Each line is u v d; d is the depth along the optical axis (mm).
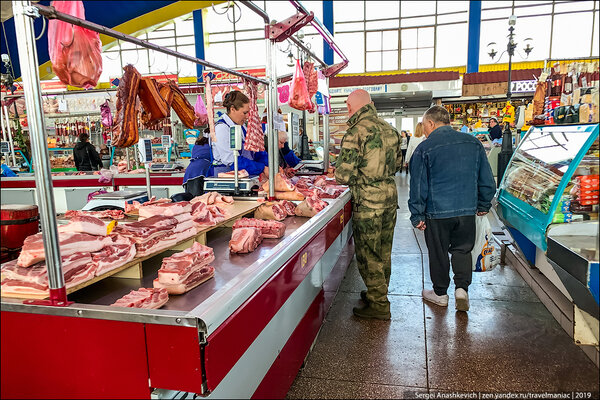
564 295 3031
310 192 3295
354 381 2252
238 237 2037
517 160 3832
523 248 3744
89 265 1478
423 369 2350
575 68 3285
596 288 2115
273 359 1800
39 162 1208
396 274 4035
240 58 18250
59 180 6457
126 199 3662
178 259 1583
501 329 2811
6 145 6258
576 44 15297
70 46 1609
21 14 1152
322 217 2637
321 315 2738
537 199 2945
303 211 2807
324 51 17281
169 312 1216
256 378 1609
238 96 3328
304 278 2250
